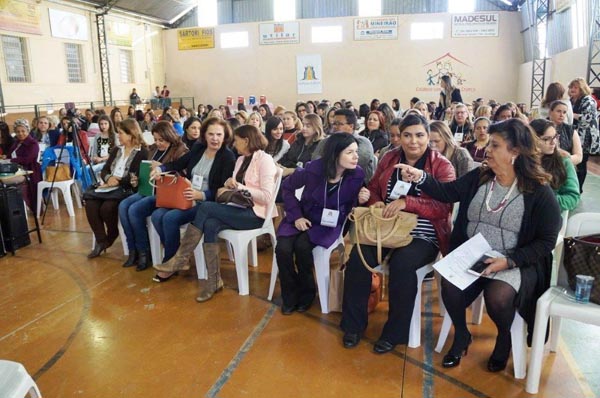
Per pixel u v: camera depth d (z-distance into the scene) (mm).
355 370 2156
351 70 16750
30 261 3715
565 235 2115
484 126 3830
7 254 3881
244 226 2988
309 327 2568
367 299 2367
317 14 17109
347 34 16594
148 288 3145
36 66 12242
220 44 17531
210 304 2883
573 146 3451
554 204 1965
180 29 17766
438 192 2248
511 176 2041
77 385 2092
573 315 1828
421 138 2381
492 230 2070
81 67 13922
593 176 7039
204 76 17828
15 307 2900
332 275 2684
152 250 3529
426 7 16469
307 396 1979
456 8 16344
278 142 4598
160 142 3705
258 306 2844
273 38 17062
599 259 1843
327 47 16781
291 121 5598
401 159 2523
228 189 3002
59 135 5875
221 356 2299
